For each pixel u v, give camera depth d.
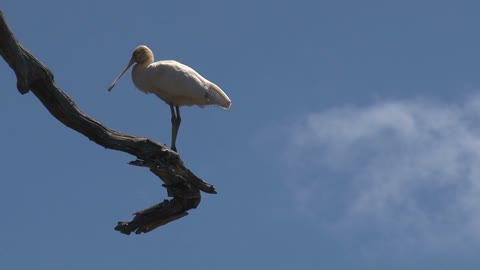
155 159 16.61
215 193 17.39
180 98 21.50
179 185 17.16
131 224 17.48
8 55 14.87
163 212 17.50
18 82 15.23
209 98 21.34
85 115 15.98
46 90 15.49
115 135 16.34
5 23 14.46
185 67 21.64
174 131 21.78
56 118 15.98
